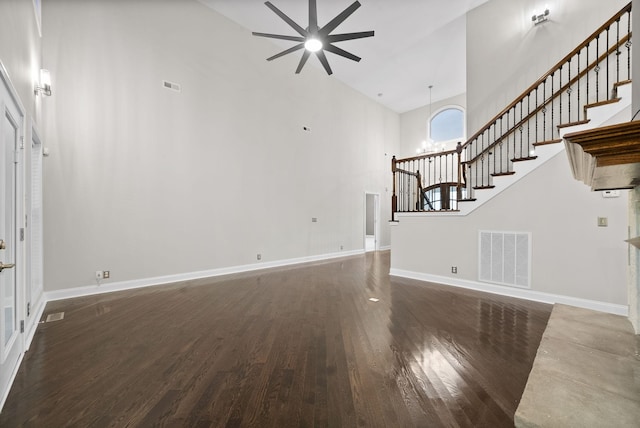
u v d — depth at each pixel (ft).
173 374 6.66
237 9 17.44
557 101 14.11
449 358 7.39
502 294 13.29
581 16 13.65
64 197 12.50
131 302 12.07
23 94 8.70
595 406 3.59
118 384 6.26
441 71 24.90
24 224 8.05
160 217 15.20
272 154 20.54
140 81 14.61
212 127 17.30
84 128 13.00
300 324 9.73
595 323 6.16
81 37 12.98
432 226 15.88
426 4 17.17
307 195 23.12
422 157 17.03
